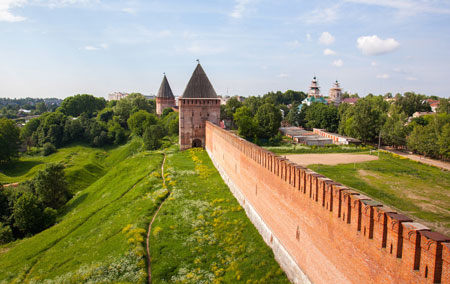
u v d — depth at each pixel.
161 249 30.27
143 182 49.94
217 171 53.22
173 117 105.56
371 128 87.38
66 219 45.03
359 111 88.62
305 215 21.77
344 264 17.14
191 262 28.42
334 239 18.11
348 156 71.62
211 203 39.94
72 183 65.62
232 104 131.12
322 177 20.11
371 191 43.97
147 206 39.66
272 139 95.19
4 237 40.25
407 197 41.81
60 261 31.53
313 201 20.52
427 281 11.90
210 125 63.16
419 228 12.53
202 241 31.31
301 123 136.12
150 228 34.59
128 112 134.12
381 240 14.21
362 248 15.57
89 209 45.22
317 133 111.06
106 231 35.44
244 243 30.36
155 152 73.88
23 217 42.66
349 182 48.50
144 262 28.08
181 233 32.97
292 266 23.98
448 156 63.75
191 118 70.88
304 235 21.97
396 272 13.38
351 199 16.36
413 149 73.31
